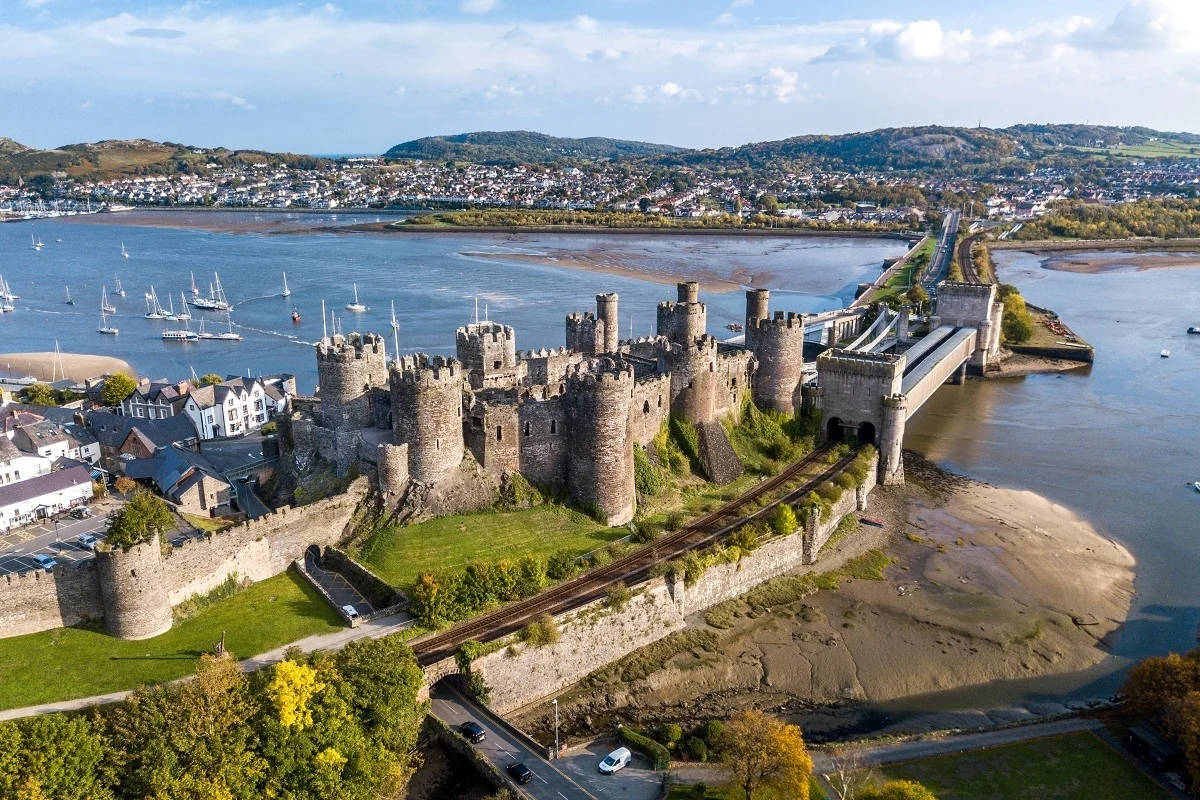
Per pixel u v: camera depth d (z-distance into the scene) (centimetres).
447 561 8681
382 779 6134
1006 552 10600
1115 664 8350
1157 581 9944
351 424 9975
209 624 7406
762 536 9700
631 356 12250
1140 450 14562
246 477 11444
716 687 7994
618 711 7581
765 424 12762
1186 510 11988
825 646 8575
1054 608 9306
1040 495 12562
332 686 6188
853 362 12900
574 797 6181
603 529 9650
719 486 11250
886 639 8694
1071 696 7888
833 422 13388
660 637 8606
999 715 7600
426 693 6962
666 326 12850
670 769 6612
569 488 9975
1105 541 10981
